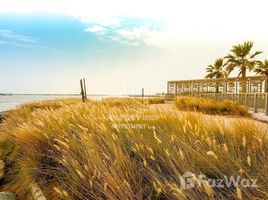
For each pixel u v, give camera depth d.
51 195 2.49
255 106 11.05
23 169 3.30
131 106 5.57
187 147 2.24
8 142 5.19
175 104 14.55
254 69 25.62
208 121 3.36
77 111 4.86
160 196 1.98
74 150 2.90
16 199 2.70
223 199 1.68
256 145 2.42
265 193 1.53
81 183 2.32
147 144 2.58
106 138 2.82
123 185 1.89
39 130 3.75
